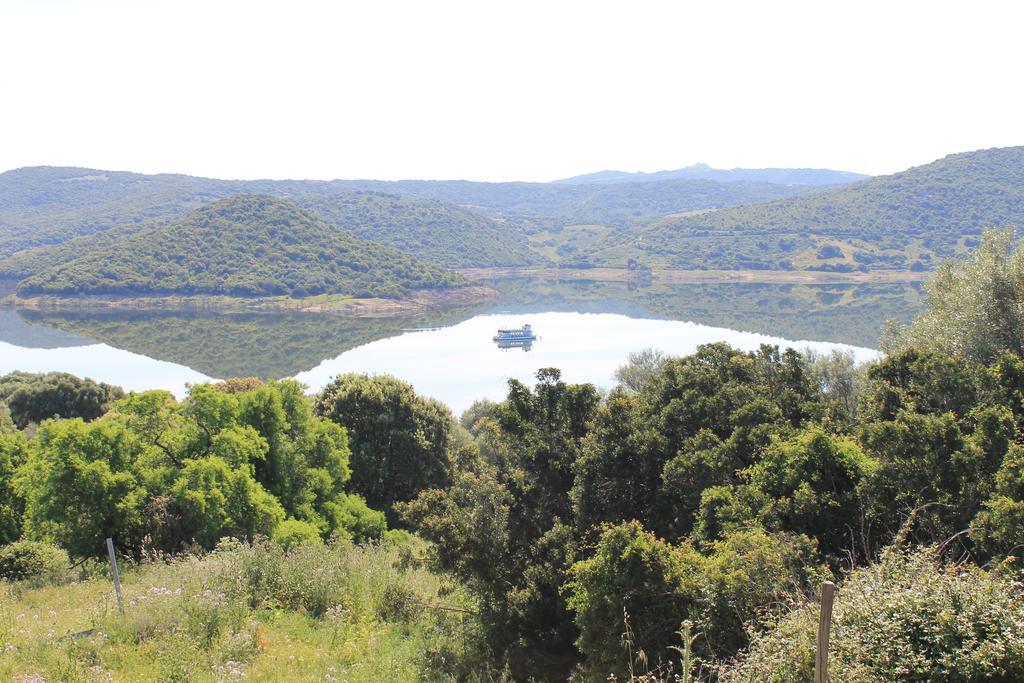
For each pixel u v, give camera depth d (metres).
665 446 20.47
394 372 90.94
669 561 12.91
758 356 25.92
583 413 21.92
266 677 11.10
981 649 7.83
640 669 12.05
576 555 17.28
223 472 20.42
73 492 19.27
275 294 168.38
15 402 57.94
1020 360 20.88
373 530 26.81
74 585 15.76
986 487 14.77
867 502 15.60
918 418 16.34
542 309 157.25
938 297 28.81
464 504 18.58
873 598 8.70
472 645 15.75
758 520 15.33
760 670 8.79
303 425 27.33
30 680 9.35
